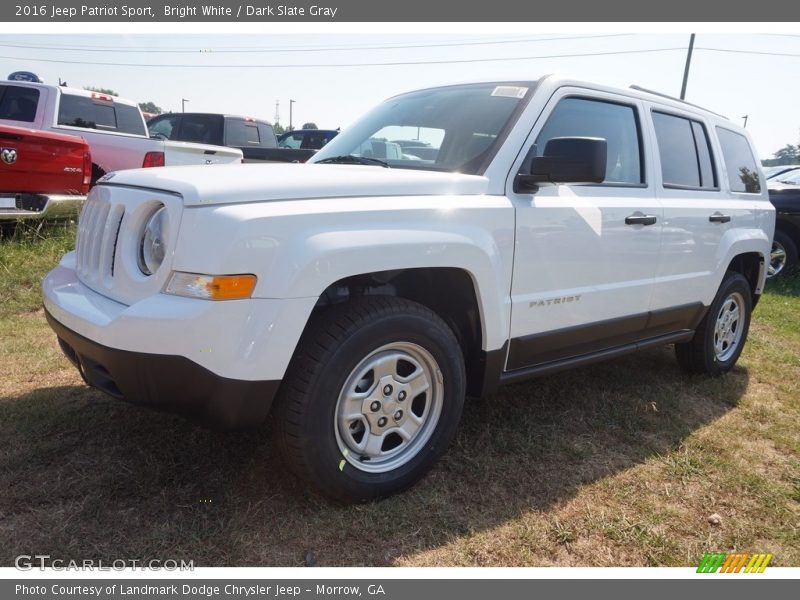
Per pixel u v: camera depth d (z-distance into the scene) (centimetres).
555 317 324
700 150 434
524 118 313
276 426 248
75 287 280
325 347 242
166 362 224
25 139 593
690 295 415
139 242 250
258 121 1213
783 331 620
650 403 395
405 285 299
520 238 298
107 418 324
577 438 342
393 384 268
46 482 265
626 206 352
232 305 222
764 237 485
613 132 361
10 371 386
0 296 531
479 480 293
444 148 322
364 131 374
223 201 230
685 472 313
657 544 256
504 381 311
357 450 262
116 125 879
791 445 351
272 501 264
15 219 604
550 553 248
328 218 240
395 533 251
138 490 264
